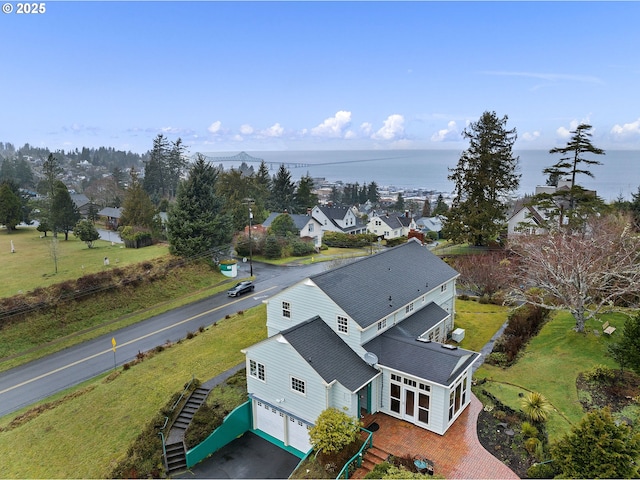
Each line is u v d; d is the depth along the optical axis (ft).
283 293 87.40
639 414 67.26
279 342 72.54
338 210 321.11
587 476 50.88
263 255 217.97
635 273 91.71
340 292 81.61
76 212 216.74
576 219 141.49
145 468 68.13
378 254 104.88
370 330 78.64
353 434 62.59
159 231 223.71
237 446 75.36
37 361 107.45
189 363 100.01
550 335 99.60
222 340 112.27
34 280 138.00
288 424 74.74
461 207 190.90
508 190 194.80
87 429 78.02
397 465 60.18
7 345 110.52
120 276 147.95
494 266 146.10
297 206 370.32
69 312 126.82
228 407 79.82
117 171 524.52
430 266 110.32
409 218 329.11
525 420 69.77
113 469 67.56
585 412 70.03
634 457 50.29
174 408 80.94
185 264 171.01
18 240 205.87
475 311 126.31
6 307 117.08
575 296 96.68
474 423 70.54
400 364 72.59
